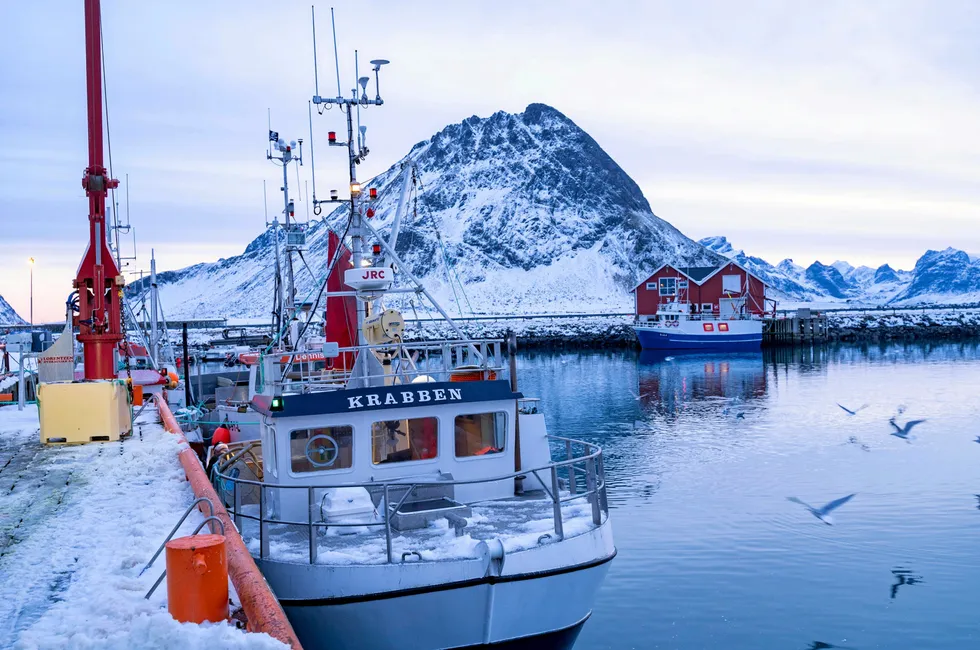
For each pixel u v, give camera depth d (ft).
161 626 18.08
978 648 45.78
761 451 103.60
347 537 34.35
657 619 50.08
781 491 81.25
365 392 37.17
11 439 55.06
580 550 33.71
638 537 66.03
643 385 192.44
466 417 38.88
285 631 18.70
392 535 34.12
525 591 32.22
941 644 46.24
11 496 36.63
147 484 38.91
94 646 17.88
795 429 121.08
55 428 51.75
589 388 188.14
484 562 31.55
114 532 30.09
